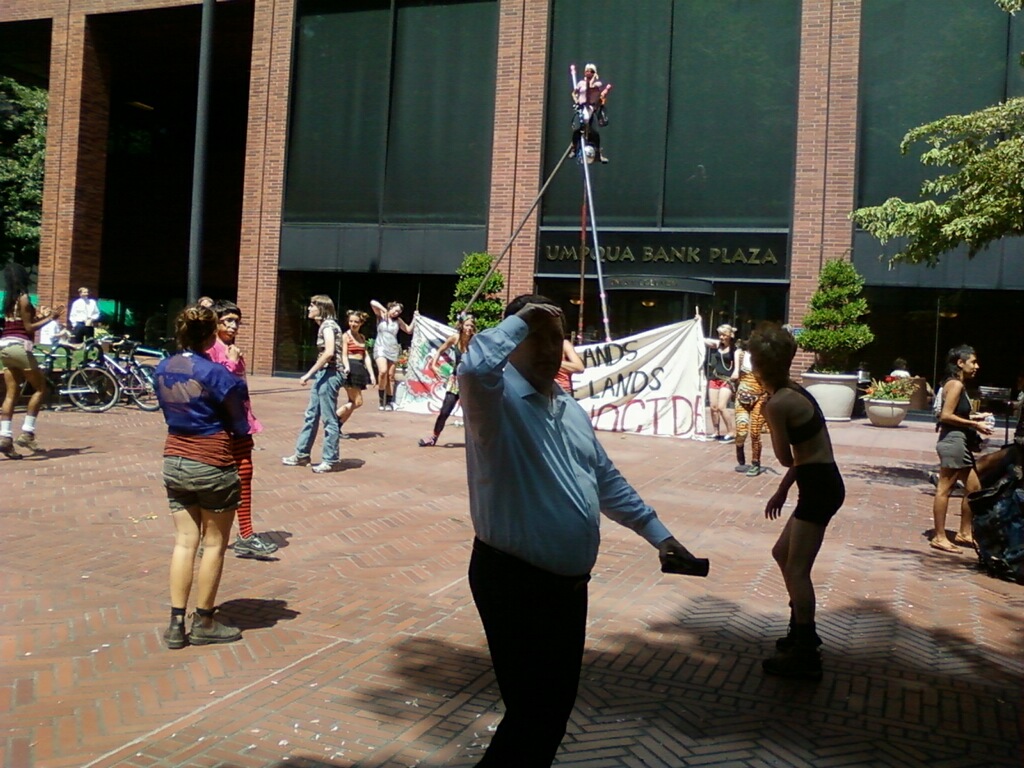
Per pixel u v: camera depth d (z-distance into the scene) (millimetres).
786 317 19391
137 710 4113
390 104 22016
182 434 4828
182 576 4875
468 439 2977
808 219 19156
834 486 4789
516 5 20875
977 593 6453
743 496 9820
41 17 25031
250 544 6711
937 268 18531
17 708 4109
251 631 5188
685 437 14438
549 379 3021
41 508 8016
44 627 5152
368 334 22484
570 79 20656
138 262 31562
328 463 10195
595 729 4078
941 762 3877
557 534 2887
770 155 19484
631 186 20281
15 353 10250
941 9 18469
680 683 4645
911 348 18953
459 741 3904
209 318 4945
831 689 4637
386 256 22031
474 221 21453
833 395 17969
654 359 14656
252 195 23078
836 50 18984
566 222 20719
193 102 30953
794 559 4812
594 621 5547
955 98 18422
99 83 25312
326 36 22531
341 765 3668
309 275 23000
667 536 3230
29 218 27609
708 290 18906
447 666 4734
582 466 3041
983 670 4988
